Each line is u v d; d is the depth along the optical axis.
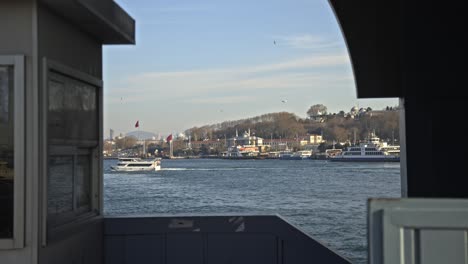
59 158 5.04
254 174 109.38
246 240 5.96
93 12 4.99
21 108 4.48
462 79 5.23
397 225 1.90
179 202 61.62
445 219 1.89
